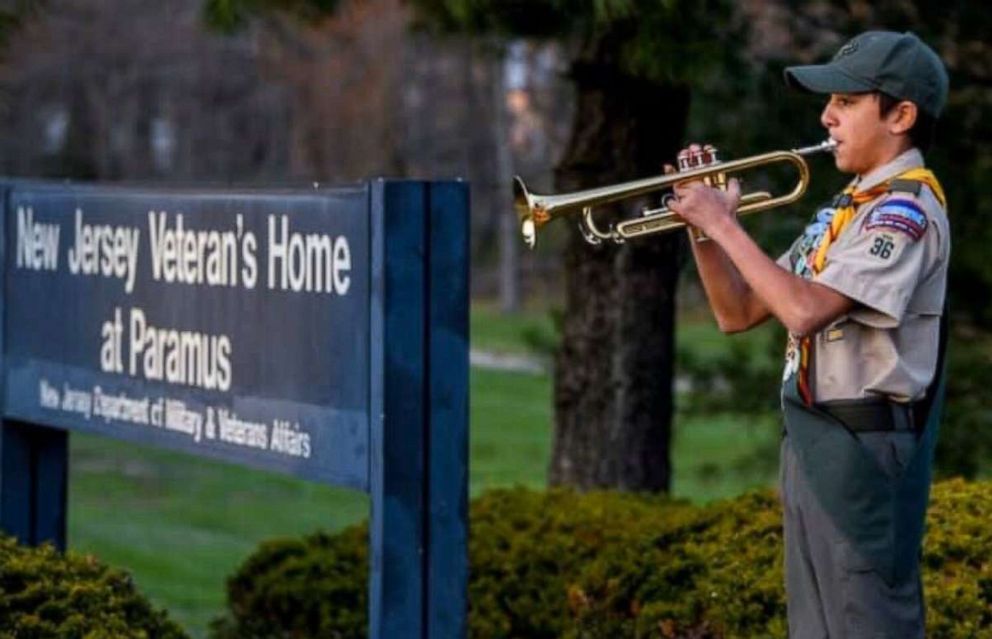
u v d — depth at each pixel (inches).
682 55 579.8
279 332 468.4
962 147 765.9
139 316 533.0
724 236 371.9
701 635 466.6
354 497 1574.8
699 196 376.2
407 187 429.4
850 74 373.7
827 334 372.8
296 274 461.1
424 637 432.8
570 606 520.1
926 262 367.9
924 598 423.8
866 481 369.1
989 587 444.5
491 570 565.6
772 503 517.7
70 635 444.1
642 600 490.0
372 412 431.8
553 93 2578.7
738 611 457.1
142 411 532.7
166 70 2928.2
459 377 435.5
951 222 759.7
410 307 430.0
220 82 2965.1
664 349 735.7
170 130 3063.5
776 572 461.4
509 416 2102.6
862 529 370.3
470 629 553.9
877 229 364.8
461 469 436.1
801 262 383.9
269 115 2974.9
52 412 581.6
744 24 650.2
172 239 515.2
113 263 546.6
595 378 733.9
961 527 467.2
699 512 543.5
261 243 474.9
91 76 2908.5
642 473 732.7
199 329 503.5
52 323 581.0
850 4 722.2
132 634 452.1
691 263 761.0
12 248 605.0
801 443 375.9
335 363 446.3
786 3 719.7
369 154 2436.0
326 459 450.0
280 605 589.0
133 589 489.4
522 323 2938.0
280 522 1419.8
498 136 2733.8
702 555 489.1
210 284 498.0
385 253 427.5
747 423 1023.6
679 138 719.1
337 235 444.5
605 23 584.4
